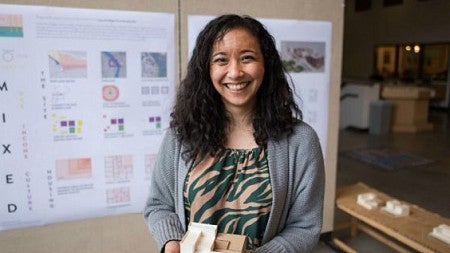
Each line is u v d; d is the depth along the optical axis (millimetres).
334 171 2779
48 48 1894
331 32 2555
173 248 969
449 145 6363
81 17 1928
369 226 3129
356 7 13234
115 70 2047
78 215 2117
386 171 4875
